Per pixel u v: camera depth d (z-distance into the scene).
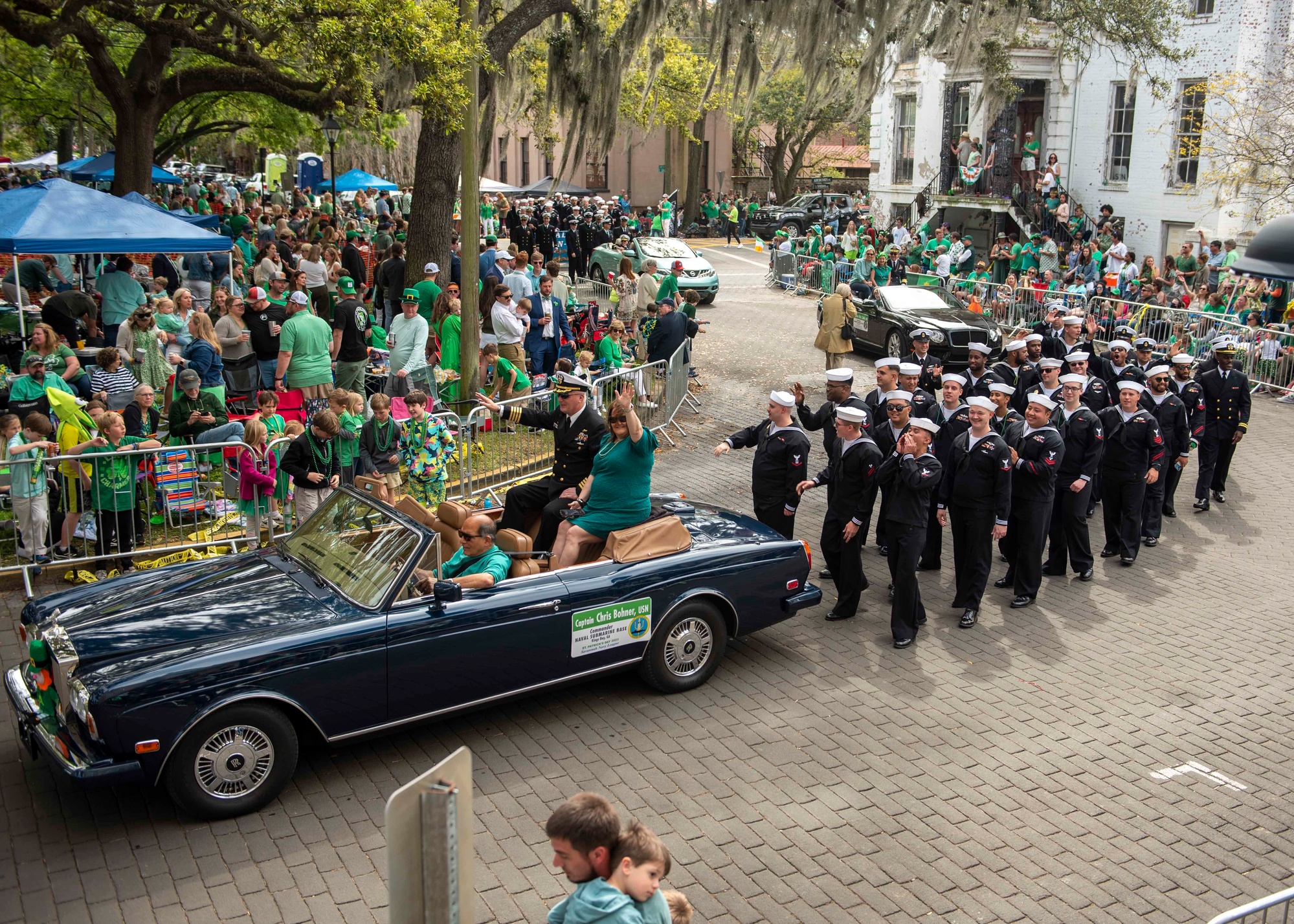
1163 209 26.09
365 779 6.39
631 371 14.04
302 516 9.52
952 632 9.00
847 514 9.23
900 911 5.32
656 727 7.15
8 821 5.86
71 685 5.66
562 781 6.42
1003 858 5.79
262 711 5.93
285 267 19.25
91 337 13.55
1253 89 22.17
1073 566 10.43
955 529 9.28
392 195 39.78
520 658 6.82
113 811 6.00
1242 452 15.08
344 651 6.12
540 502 8.55
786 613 8.08
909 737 7.11
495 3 19.28
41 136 38.56
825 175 59.78
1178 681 8.09
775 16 17.58
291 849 5.67
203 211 26.44
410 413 10.37
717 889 5.43
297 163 46.06
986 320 19.56
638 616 7.31
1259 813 6.32
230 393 12.96
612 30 20.50
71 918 5.07
